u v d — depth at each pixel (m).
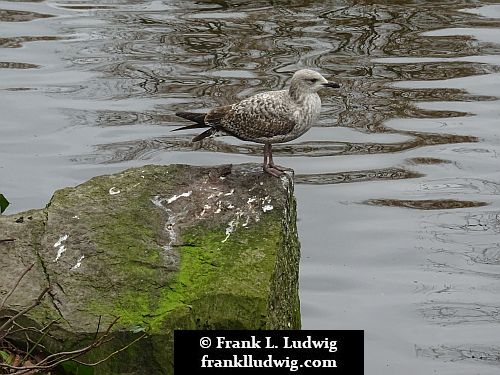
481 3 21.64
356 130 15.46
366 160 14.58
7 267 8.21
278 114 9.25
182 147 14.75
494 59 18.23
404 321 10.97
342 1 21.64
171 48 18.56
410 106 16.27
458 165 14.40
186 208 8.88
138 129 15.31
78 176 13.87
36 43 18.86
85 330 7.64
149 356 7.68
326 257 12.25
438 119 15.81
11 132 15.18
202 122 9.59
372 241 12.55
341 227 12.86
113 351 7.65
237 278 8.04
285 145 15.05
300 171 14.26
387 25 20.05
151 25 19.94
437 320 10.97
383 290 11.57
